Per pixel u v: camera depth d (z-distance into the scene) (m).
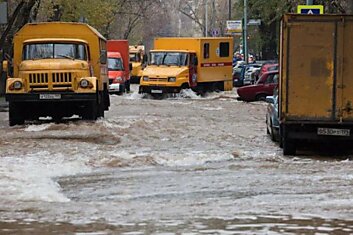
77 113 45.53
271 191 22.47
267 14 88.50
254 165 28.42
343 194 21.70
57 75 43.06
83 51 45.59
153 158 29.64
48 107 45.06
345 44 31.44
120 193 22.52
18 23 71.06
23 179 24.11
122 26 163.75
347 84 31.50
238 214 18.70
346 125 31.44
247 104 66.94
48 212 19.16
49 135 38.22
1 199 20.98
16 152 31.33
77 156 30.12
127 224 17.48
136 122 45.59
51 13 88.19
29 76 42.94
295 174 25.88
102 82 49.00
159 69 78.00
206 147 34.19
